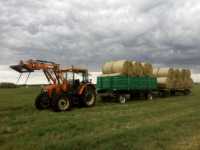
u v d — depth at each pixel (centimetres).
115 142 796
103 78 2062
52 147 759
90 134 923
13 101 2272
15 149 756
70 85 1717
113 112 1474
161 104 1883
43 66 1639
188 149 737
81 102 1730
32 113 1499
